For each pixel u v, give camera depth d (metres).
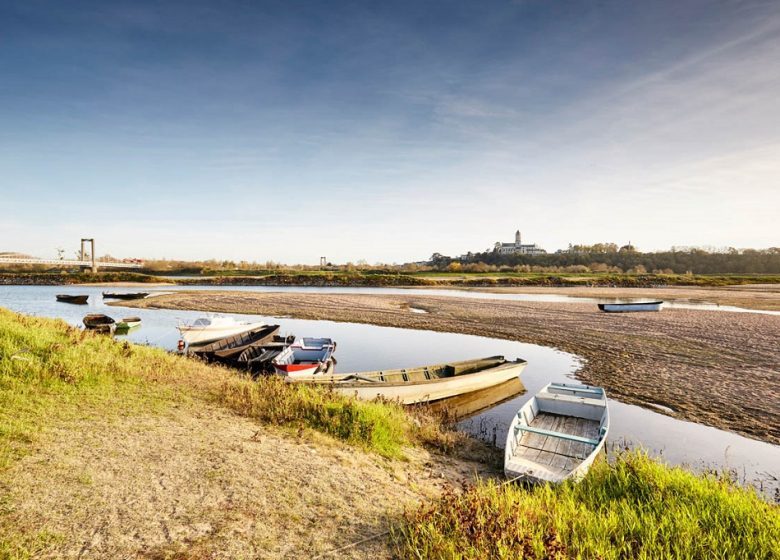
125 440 7.39
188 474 6.45
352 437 9.16
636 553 5.16
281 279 88.25
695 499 6.49
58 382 9.81
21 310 41.44
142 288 76.62
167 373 12.88
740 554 5.09
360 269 147.50
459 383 15.35
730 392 15.52
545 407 12.30
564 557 4.57
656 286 80.75
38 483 5.65
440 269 150.88
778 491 8.80
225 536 5.04
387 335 28.52
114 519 5.13
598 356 21.70
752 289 72.19
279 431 9.00
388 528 5.56
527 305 45.47
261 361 17.69
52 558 4.35
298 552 4.89
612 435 11.79
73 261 117.94
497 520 5.26
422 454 9.48
